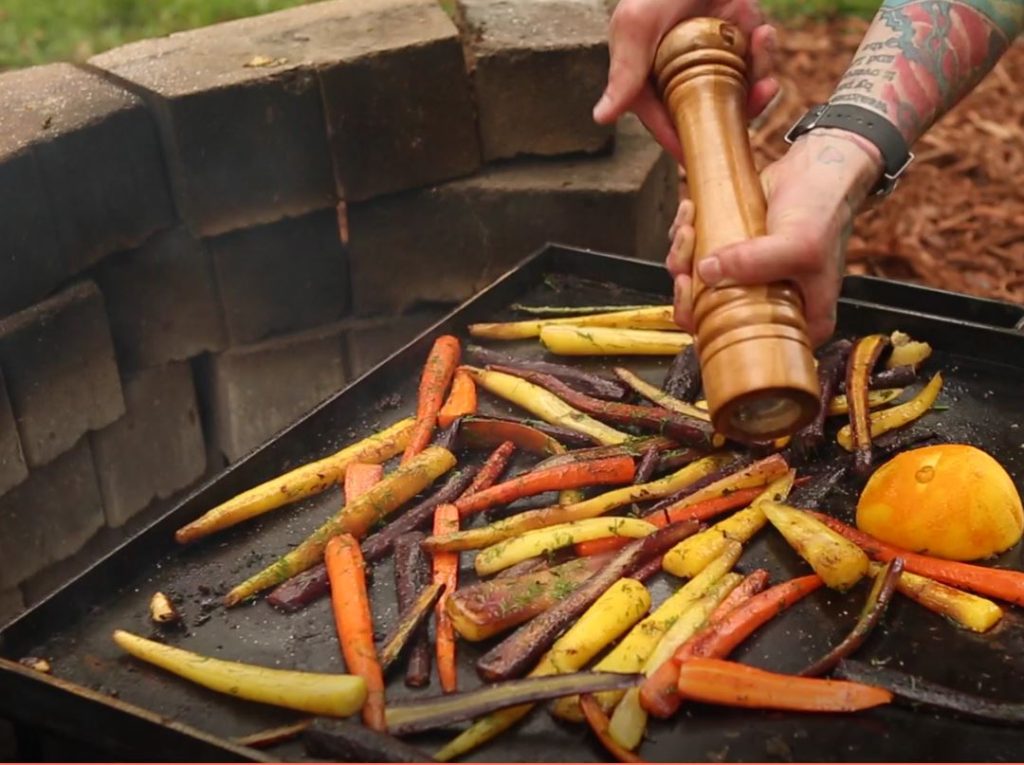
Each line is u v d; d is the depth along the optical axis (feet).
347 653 3.43
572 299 5.39
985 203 9.22
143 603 3.78
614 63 3.86
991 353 4.74
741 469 4.11
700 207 3.41
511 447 4.37
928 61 3.67
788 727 3.22
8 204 5.16
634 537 3.84
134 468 6.25
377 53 5.84
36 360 5.47
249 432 6.52
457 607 3.49
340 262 6.38
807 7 12.54
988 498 3.79
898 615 3.62
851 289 5.57
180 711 3.34
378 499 4.00
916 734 3.20
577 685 3.17
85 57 10.45
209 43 6.08
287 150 5.83
